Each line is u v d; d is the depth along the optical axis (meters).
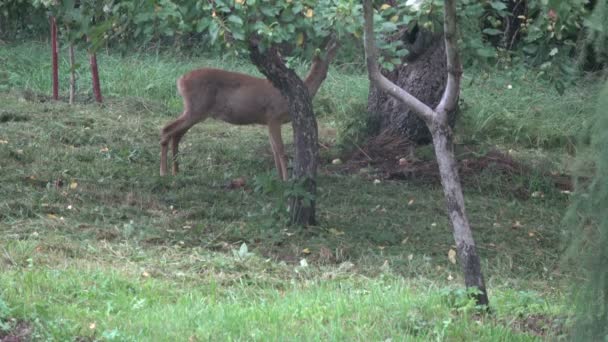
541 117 18.38
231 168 14.35
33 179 12.42
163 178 13.09
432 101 15.52
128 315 7.57
